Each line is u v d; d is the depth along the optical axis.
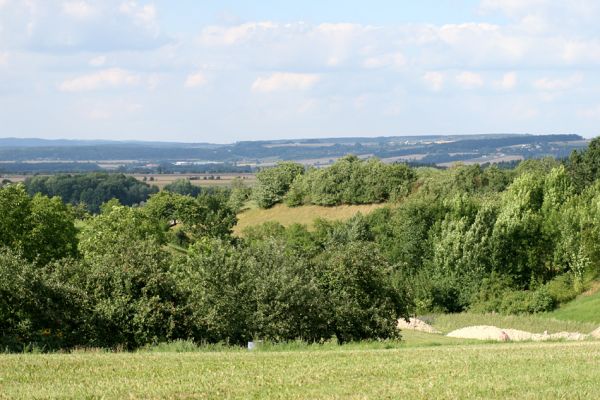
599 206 94.19
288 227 141.00
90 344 37.72
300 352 32.91
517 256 97.50
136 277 40.06
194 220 136.50
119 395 19.48
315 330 45.59
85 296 38.41
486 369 24.97
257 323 42.91
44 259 77.94
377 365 26.22
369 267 49.97
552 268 98.06
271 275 44.97
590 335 60.75
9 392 19.67
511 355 29.89
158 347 37.22
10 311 36.12
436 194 135.75
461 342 47.03
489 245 97.44
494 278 95.50
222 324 40.88
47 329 36.97
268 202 170.62
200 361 27.08
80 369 24.05
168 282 40.41
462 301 95.88
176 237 133.62
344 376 23.34
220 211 140.00
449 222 104.31
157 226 101.81
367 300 49.78
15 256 38.88
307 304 44.69
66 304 37.62
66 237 84.31
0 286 35.97
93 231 91.06
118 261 40.50
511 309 88.94
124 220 93.62
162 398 19.25
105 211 131.00
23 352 33.78
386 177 150.75
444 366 25.89
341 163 160.88
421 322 73.00
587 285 92.25
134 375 23.08
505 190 127.06
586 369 24.80
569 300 90.31
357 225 121.25
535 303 88.69
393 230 114.62
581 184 130.75
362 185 153.75
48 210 82.88
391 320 50.56
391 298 50.78
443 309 95.31
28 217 79.75
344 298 49.38
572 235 94.12
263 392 20.31
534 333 67.25
